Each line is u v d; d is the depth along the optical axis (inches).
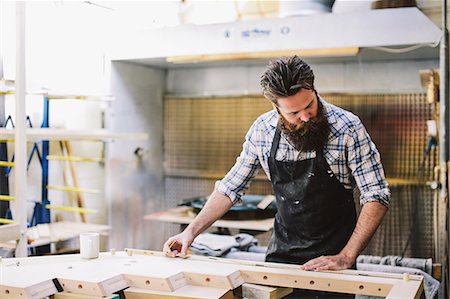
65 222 158.2
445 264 122.5
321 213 88.3
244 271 74.2
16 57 111.4
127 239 181.9
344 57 165.8
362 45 132.9
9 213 137.6
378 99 171.8
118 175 177.2
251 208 144.1
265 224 139.3
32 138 122.3
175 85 200.5
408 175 168.6
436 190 154.0
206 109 194.7
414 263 116.3
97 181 174.9
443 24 124.3
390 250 168.6
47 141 150.5
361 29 132.8
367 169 83.7
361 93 173.5
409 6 131.9
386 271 108.5
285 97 75.2
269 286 72.9
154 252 84.7
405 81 171.8
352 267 84.0
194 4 169.6
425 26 126.9
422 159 166.6
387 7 131.8
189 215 150.7
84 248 80.5
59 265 76.1
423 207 165.2
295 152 86.7
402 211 167.0
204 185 195.0
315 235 89.8
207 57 156.4
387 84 173.8
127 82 177.6
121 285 69.8
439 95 136.9
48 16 144.3
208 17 167.8
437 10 133.6
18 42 111.2
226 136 192.2
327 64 179.9
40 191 154.6
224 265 76.5
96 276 69.5
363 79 176.2
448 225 123.2
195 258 81.2
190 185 197.0
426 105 166.7
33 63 141.4
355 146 83.7
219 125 193.0
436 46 140.3
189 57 157.2
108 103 170.4
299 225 90.2
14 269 73.5
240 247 127.2
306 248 90.1
